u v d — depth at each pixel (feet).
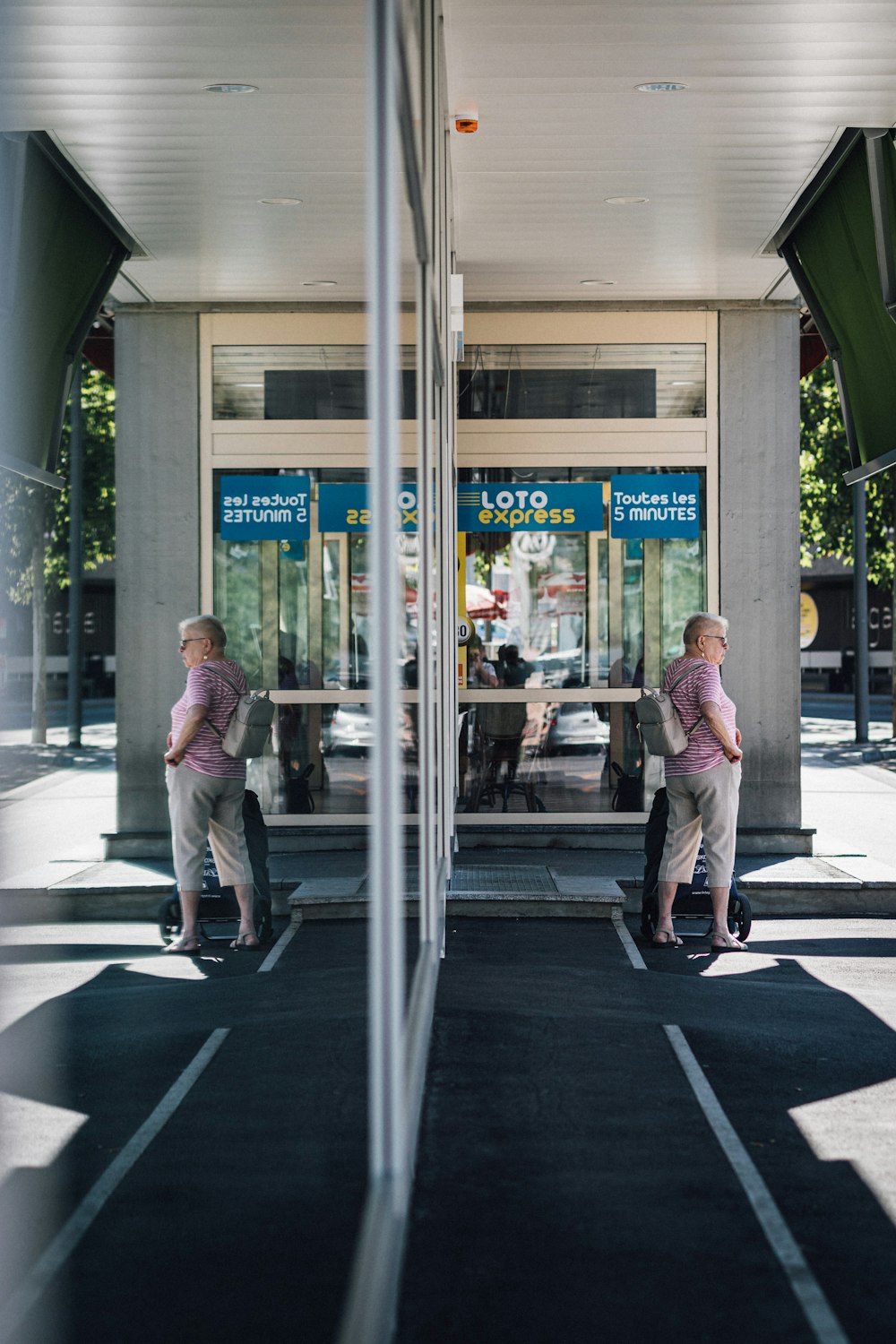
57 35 24.21
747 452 42.27
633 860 38.96
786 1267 13.82
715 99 27.55
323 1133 17.62
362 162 30.25
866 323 33.30
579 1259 13.94
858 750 94.53
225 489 42.09
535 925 32.81
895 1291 13.28
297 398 42.06
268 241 35.73
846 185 31.65
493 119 28.48
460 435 42.39
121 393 41.98
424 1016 19.61
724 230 35.76
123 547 41.93
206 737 29.86
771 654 42.11
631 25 24.35
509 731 42.11
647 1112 18.76
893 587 103.91
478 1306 12.80
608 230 35.70
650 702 30.30
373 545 11.57
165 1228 14.49
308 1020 23.47
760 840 41.14
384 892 11.89
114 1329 12.10
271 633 42.09
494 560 42.34
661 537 42.29
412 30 17.66
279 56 25.11
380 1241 11.40
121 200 32.48
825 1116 18.72
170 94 26.66
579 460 42.39
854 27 24.41
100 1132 17.61
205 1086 19.63
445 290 30.25
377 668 11.61
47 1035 22.29
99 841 50.72
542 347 42.45
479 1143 17.40
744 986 26.91
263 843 30.96
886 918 35.45
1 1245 12.80
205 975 27.61
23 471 29.78
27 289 29.45
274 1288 13.01
